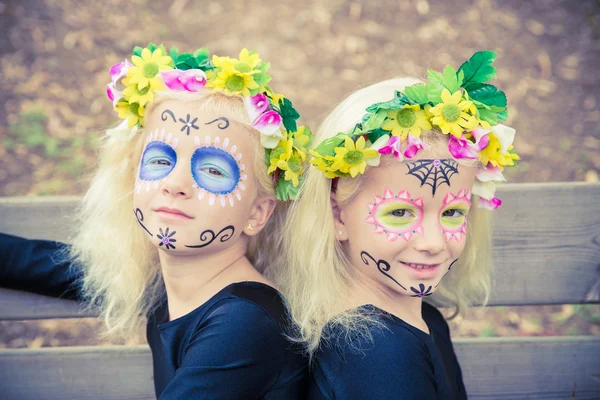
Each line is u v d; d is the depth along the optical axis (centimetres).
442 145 127
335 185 136
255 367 129
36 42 389
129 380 170
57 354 168
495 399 173
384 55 404
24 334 251
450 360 156
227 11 437
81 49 390
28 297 165
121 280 156
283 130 133
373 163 126
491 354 172
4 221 163
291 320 139
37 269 158
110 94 135
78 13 414
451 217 130
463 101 125
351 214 133
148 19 421
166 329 140
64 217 163
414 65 394
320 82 384
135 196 132
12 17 401
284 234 148
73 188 306
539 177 321
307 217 138
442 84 126
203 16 430
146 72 132
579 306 270
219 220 129
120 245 153
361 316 133
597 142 341
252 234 138
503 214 167
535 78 380
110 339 250
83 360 168
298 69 393
